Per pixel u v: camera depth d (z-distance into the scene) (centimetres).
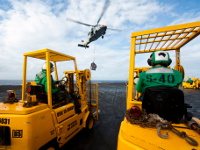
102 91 1753
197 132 104
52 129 215
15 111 174
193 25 125
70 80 370
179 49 229
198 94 1279
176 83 126
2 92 1455
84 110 346
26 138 167
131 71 160
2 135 180
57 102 266
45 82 238
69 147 286
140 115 127
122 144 106
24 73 260
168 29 136
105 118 517
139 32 152
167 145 90
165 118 118
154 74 134
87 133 362
